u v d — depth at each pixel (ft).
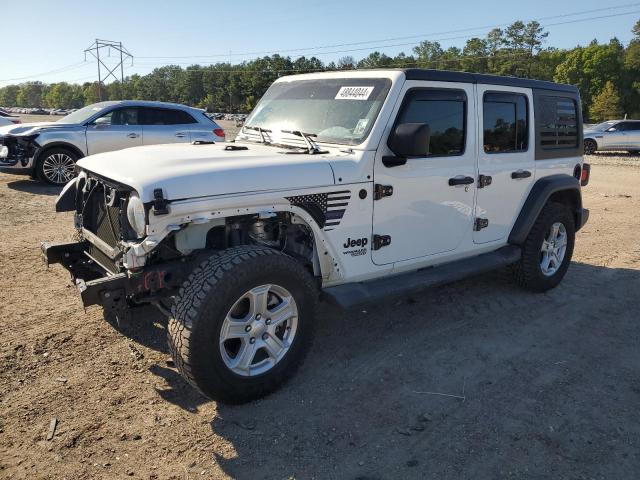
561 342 14.58
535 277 17.74
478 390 12.01
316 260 12.39
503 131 16.10
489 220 16.03
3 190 33.78
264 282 10.66
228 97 363.97
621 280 19.92
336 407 11.17
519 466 9.53
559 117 18.29
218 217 10.50
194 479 8.98
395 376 12.51
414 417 10.91
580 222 19.67
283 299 11.21
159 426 10.33
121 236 10.96
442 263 15.29
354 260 12.87
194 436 10.08
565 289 18.80
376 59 325.83
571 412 11.25
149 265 10.79
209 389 10.39
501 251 16.80
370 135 12.62
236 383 10.66
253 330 10.84
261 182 10.93
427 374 12.66
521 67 313.53
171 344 10.22
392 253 13.61
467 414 11.07
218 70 361.30
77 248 13.48
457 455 9.78
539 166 17.49
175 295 11.11
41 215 26.96
